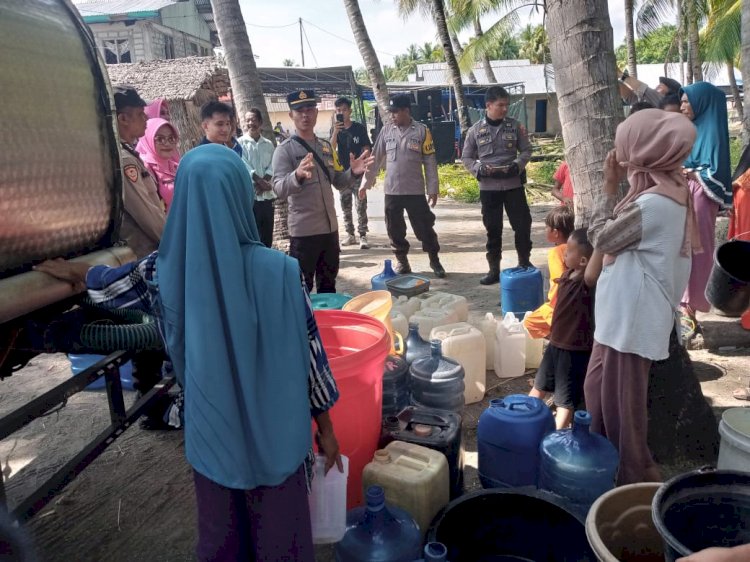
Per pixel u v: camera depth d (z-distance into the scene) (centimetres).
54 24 247
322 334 320
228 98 1491
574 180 338
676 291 265
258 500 184
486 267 770
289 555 189
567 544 237
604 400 279
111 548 284
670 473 315
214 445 173
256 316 174
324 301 426
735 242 334
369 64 1182
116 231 279
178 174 175
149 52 1956
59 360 521
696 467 320
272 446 177
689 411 324
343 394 264
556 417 348
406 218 1209
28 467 356
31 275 215
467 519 246
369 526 229
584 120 324
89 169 256
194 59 1418
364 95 2602
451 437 285
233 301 169
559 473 256
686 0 2317
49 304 228
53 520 306
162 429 396
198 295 169
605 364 276
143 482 338
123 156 349
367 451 279
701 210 451
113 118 273
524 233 660
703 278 459
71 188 243
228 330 172
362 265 809
